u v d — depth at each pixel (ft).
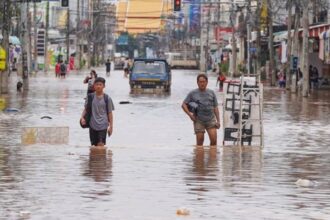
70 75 526.16
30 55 496.23
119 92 319.88
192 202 79.05
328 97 294.66
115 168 101.40
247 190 86.17
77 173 96.78
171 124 174.40
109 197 81.10
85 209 75.15
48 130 132.26
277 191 85.76
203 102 126.41
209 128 126.82
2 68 276.82
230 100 132.46
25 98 262.67
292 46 367.04
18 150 120.26
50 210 74.49
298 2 334.44
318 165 107.86
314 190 86.69
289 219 71.92
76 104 234.17
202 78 126.11
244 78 132.46
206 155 116.67
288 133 158.92
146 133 155.12
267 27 438.81
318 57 390.21
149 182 90.74
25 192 83.35
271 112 216.54
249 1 433.89
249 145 131.85
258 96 132.26
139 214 73.26
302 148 131.44
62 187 86.63
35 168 100.73
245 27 506.89
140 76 329.72
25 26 340.80
